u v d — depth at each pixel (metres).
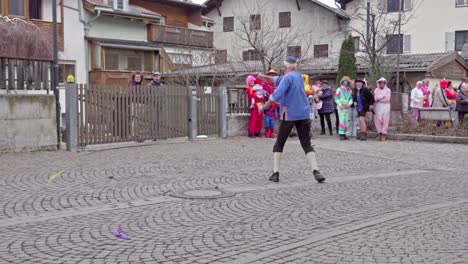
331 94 19.14
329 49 42.25
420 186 9.26
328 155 13.34
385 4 37.09
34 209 7.34
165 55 37.78
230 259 5.29
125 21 37.44
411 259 5.28
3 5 28.64
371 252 5.51
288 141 16.53
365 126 17.47
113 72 35.62
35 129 13.13
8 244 5.72
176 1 42.19
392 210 7.43
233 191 8.69
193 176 10.05
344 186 9.23
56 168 10.66
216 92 17.31
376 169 11.23
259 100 17.23
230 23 46.12
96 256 5.36
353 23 41.78
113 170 10.55
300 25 43.44
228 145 15.20
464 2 41.22
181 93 16.17
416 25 42.06
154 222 6.71
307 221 6.82
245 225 6.61
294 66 9.51
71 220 6.77
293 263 5.17
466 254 5.43
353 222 6.76
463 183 9.55
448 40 41.59
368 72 28.45
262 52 29.11
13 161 11.49
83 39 34.62
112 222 6.69
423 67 28.42
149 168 10.88
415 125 18.55
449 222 6.74
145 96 15.12
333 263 5.18
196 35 40.62
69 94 13.29
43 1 30.81
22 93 12.99
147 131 15.25
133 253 5.46
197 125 16.73
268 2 44.12
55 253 5.44
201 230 6.36
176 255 5.41
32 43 13.52
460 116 19.00
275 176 9.59
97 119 13.95
